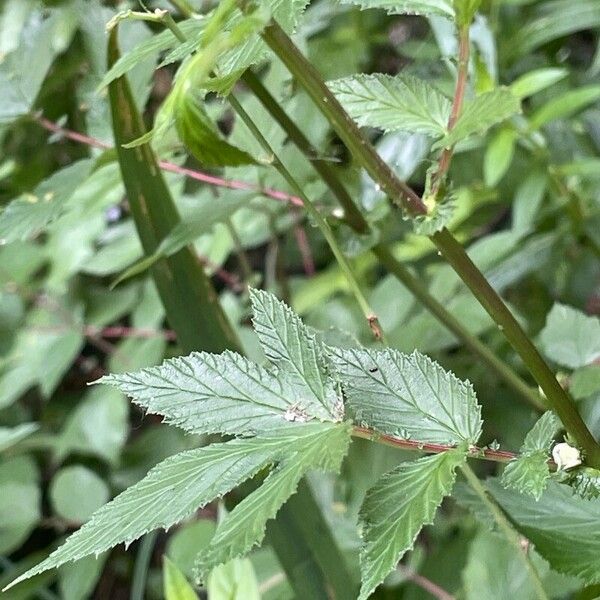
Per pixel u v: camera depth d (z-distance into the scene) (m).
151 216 0.57
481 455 0.43
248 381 0.43
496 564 0.63
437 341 0.76
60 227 1.05
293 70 0.43
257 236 0.97
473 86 0.59
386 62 1.14
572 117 0.90
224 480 0.41
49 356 1.12
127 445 1.15
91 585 0.97
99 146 0.66
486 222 1.04
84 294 1.17
